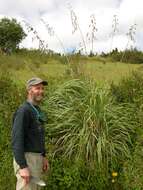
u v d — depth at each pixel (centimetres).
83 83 267
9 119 263
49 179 232
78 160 234
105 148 237
